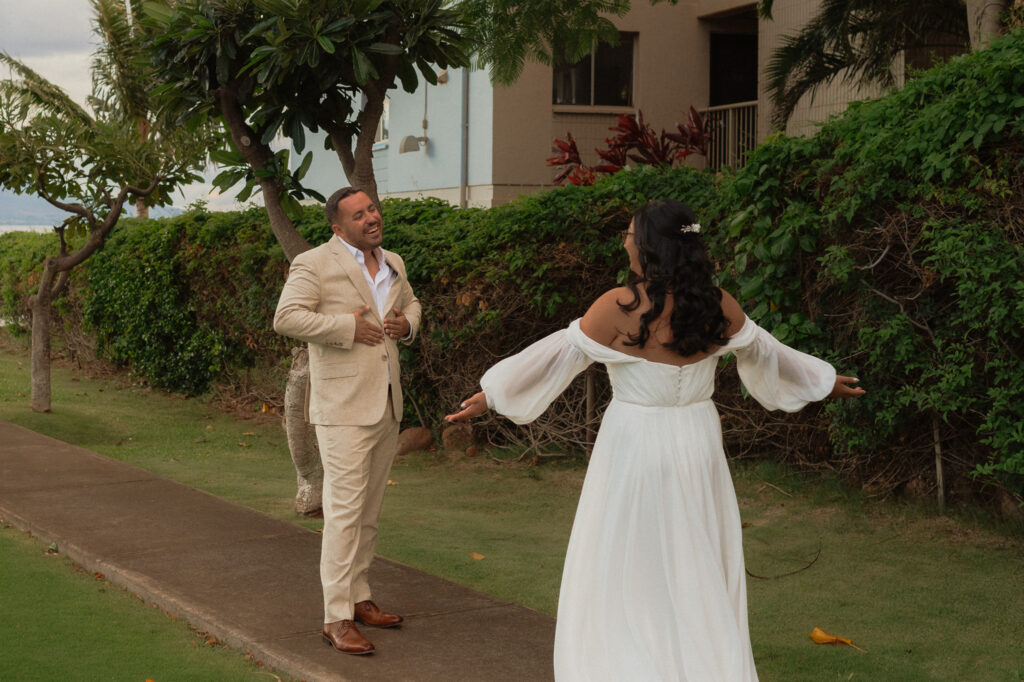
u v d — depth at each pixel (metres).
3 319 19.22
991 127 5.35
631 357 3.36
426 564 5.87
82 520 6.39
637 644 3.21
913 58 13.40
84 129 10.05
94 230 10.54
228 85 6.53
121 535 6.04
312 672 4.02
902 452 6.61
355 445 4.41
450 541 6.39
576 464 8.45
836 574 5.51
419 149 17.88
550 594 5.34
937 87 5.69
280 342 10.91
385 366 4.55
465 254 8.51
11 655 4.24
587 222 7.83
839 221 6.20
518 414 3.44
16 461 8.23
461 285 8.71
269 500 7.51
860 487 6.91
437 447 9.16
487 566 5.82
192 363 12.42
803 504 6.82
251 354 11.80
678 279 3.30
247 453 9.45
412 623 4.66
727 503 3.46
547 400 3.47
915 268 5.88
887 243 6.01
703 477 3.36
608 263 8.01
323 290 4.56
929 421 6.45
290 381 6.94
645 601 3.27
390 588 5.20
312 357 4.55
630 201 7.72
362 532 4.64
